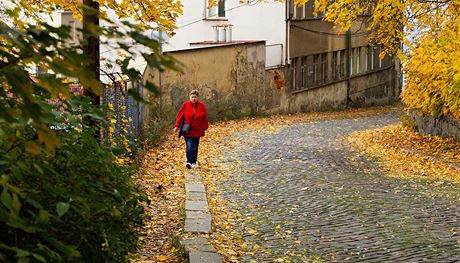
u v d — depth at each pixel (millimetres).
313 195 14336
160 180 15305
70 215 3852
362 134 28312
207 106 34406
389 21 21406
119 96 14891
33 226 3121
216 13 41750
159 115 26016
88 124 6230
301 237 10539
